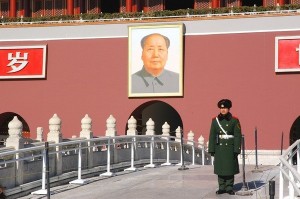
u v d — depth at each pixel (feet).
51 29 186.70
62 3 213.05
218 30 175.22
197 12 180.75
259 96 170.50
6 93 187.93
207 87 174.60
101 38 183.62
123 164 113.19
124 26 181.98
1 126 202.28
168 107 229.45
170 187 79.41
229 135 70.69
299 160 76.69
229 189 71.56
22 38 187.73
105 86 182.09
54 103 184.75
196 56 176.35
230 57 173.78
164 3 204.54
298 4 174.50
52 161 88.58
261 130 169.37
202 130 173.58
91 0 211.41
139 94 178.19
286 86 168.96
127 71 180.65
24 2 215.10
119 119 180.14
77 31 185.16
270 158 167.32
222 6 196.65
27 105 186.29
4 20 193.57
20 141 80.38
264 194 71.26
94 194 76.84
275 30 170.91
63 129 183.42
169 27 176.86
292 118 167.84
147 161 126.00
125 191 77.71
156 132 224.33
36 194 79.25
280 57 169.07
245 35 173.17
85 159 100.63
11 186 77.56
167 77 176.45
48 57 186.39
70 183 88.69
